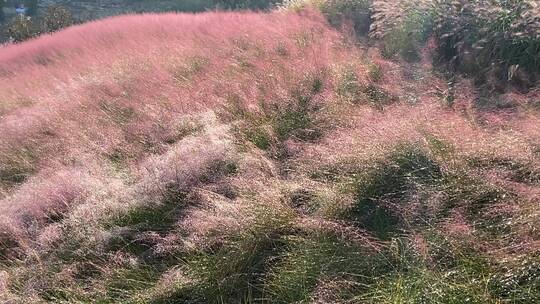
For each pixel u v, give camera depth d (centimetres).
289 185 377
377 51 601
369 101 494
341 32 689
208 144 454
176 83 632
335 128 453
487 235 301
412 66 548
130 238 390
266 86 543
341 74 544
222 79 597
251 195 377
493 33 511
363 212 349
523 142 355
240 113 515
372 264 304
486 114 415
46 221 439
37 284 362
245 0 1413
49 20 1758
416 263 290
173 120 532
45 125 622
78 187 455
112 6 2228
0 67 1129
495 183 327
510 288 266
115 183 441
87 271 372
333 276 304
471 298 264
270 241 345
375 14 670
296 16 769
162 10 1875
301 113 491
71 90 719
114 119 593
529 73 476
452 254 292
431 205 325
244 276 330
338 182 373
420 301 268
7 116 710
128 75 719
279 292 311
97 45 984
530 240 281
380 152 372
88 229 396
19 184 524
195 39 814
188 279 331
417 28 600
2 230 429
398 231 324
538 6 484
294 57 598
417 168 360
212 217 359
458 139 371
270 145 454
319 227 332
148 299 326
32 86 849
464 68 525
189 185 420
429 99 455
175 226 389
